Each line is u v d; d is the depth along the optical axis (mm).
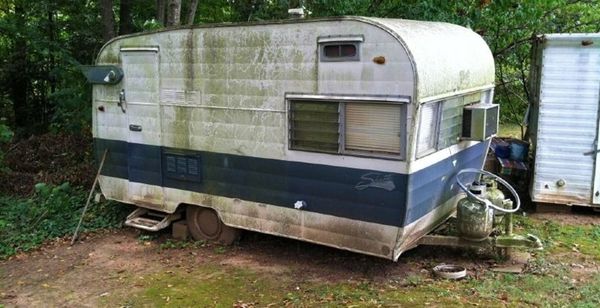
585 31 10414
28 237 7184
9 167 10438
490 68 6836
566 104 7422
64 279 5992
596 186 7500
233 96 6109
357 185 5410
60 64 12234
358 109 5285
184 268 6172
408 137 5020
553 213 7793
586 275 5664
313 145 5625
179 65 6496
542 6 9617
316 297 5289
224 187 6414
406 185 5109
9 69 13258
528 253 6266
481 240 5828
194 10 9953
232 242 6660
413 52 4918
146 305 5297
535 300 5074
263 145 5988
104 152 7559
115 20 12891
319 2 9336
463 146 6387
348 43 5215
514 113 12211
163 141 6836
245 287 5613
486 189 6051
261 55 5816
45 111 14102
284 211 5984
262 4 10930
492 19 9586
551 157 7617
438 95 5328
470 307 4969
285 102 5723
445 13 9047
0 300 5496
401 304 5059
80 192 8922
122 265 6336
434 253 6320
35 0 11711
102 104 7430
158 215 7309
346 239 5605
